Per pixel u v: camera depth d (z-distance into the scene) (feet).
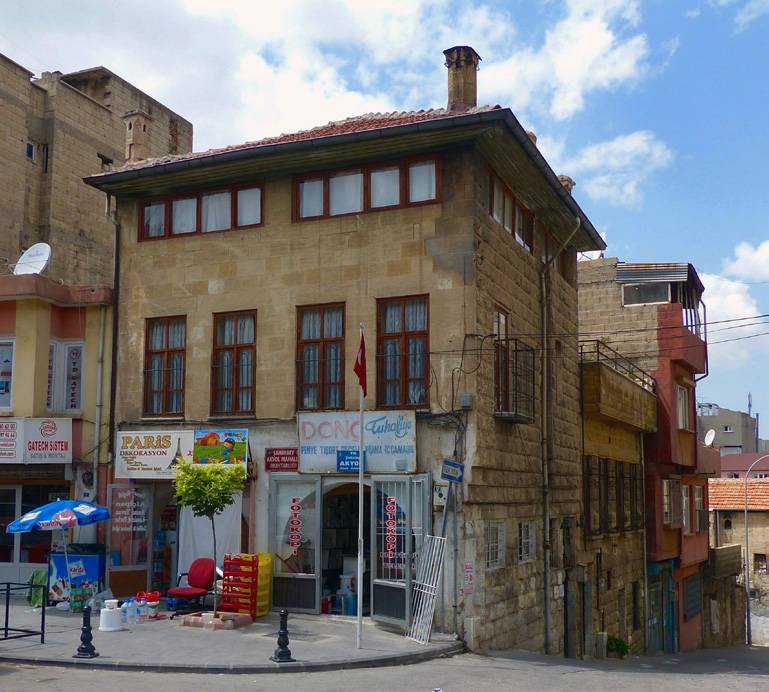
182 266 63.57
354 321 57.72
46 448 64.23
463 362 54.39
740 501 160.86
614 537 85.40
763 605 156.35
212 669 41.81
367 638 50.34
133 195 65.87
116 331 65.41
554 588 68.08
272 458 58.80
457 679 41.70
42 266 68.74
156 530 64.13
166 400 63.21
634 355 99.81
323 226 59.36
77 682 38.40
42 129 103.71
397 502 54.60
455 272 55.42
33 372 65.05
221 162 59.82
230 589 55.67
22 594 66.28
